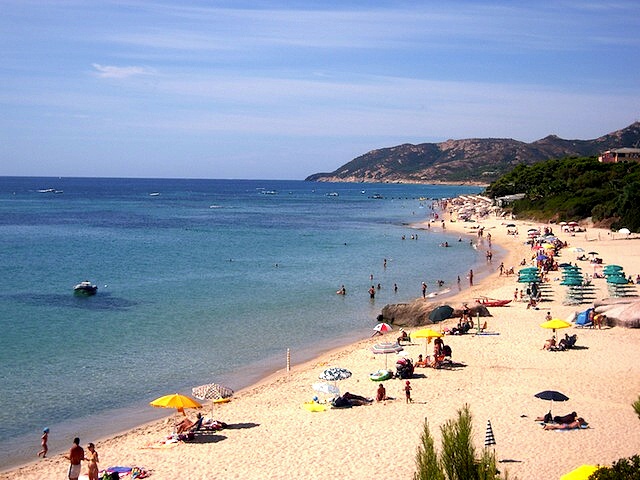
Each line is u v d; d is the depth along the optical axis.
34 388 32.44
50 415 28.89
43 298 57.22
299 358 38.66
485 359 35.53
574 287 52.88
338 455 23.16
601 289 56.91
